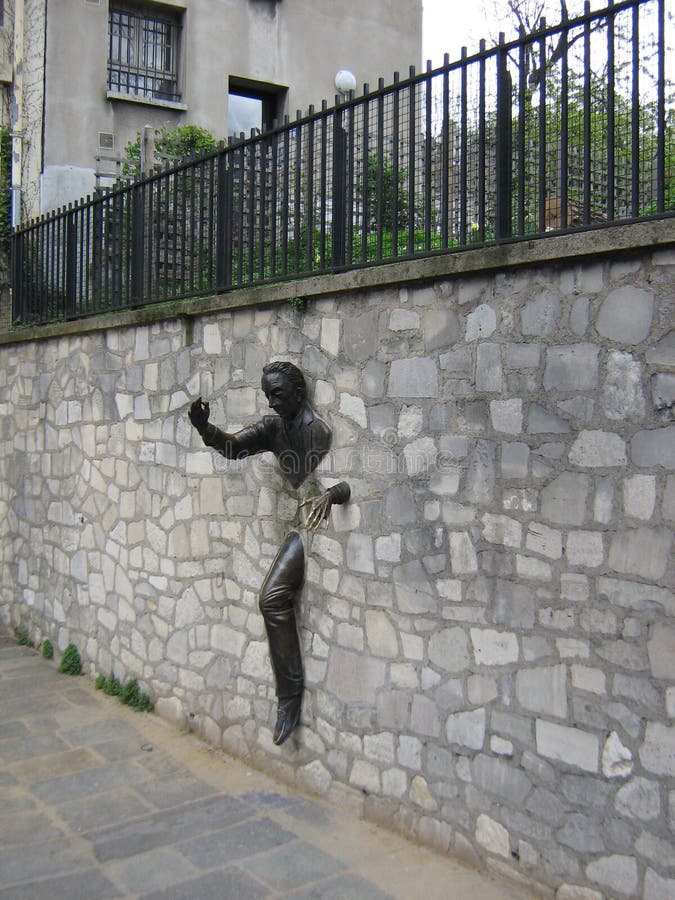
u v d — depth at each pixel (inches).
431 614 150.7
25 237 311.0
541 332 133.0
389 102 168.9
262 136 194.9
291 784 181.9
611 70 129.8
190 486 214.7
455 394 146.1
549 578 132.1
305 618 178.1
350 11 542.3
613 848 124.1
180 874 147.6
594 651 126.3
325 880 143.8
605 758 125.1
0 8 449.7
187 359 215.2
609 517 124.4
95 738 213.0
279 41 517.3
